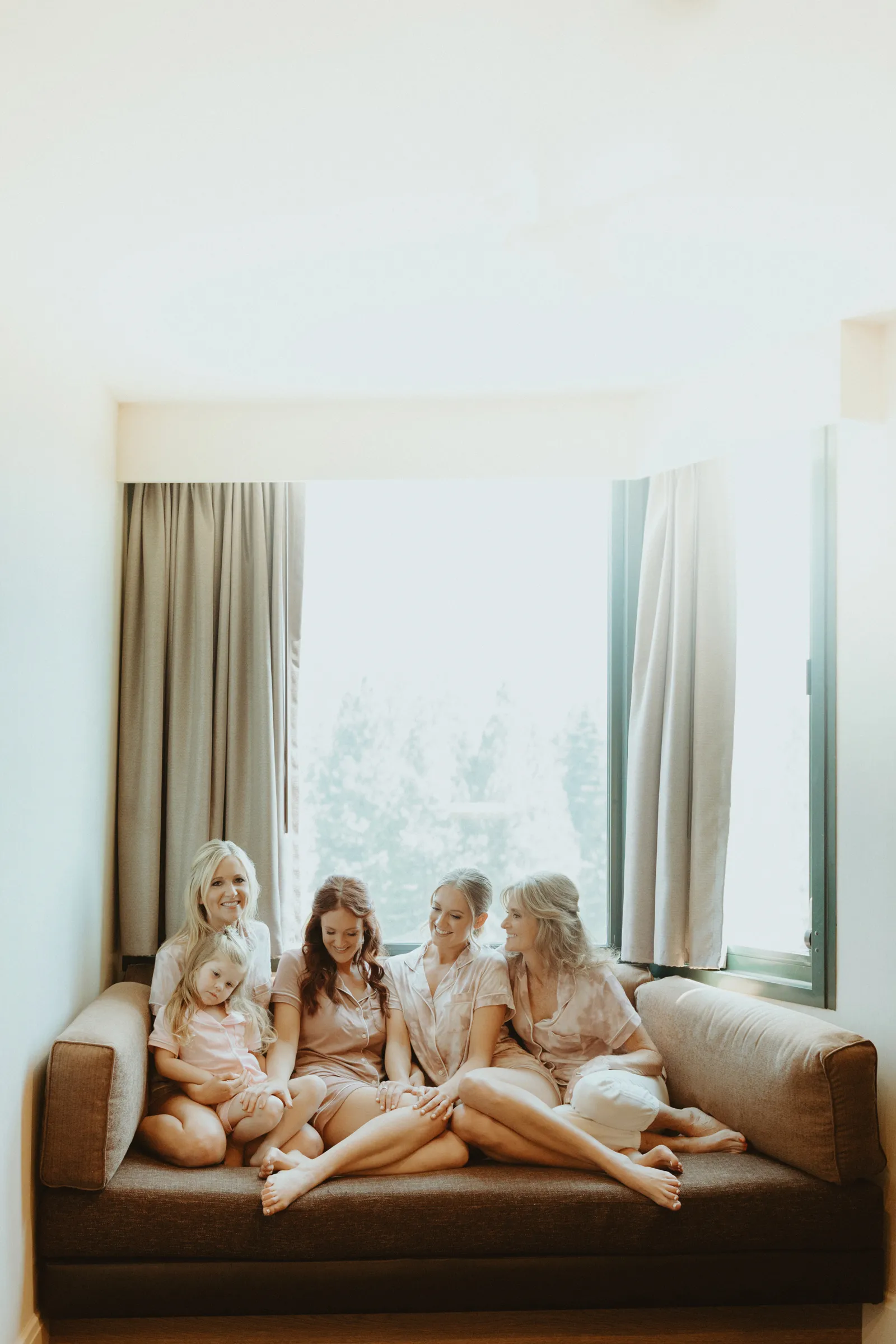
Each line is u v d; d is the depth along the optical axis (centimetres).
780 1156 286
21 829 262
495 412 365
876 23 175
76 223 242
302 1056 331
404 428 364
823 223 245
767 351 319
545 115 202
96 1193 266
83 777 320
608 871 388
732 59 185
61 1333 276
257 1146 298
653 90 194
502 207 238
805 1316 287
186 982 313
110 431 351
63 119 201
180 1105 297
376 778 389
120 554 367
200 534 372
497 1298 267
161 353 318
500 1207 268
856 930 307
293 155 215
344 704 389
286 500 379
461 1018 327
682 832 353
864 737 306
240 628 373
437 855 389
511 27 175
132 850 359
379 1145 281
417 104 198
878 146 213
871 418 302
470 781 391
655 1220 269
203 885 325
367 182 226
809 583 335
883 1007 297
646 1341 282
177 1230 264
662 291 280
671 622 362
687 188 230
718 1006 320
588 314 293
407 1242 266
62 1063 268
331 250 256
